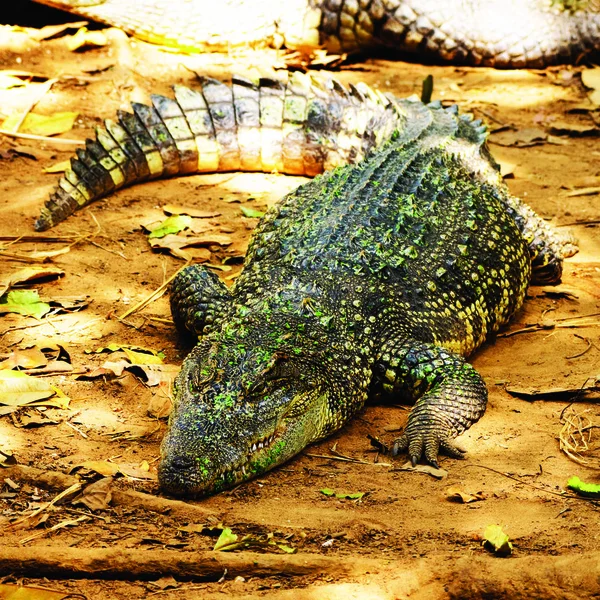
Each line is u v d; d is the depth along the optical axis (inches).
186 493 205.9
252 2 523.8
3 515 194.1
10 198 367.2
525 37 555.5
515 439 239.3
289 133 410.3
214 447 211.8
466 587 174.7
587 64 563.2
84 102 457.4
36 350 261.9
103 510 198.7
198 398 221.0
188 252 335.0
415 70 556.7
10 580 173.3
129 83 475.8
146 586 173.8
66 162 399.2
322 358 242.1
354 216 291.7
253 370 226.1
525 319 312.7
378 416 256.2
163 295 308.7
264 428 219.3
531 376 271.9
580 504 208.5
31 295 294.5
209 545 187.0
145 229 351.6
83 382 252.1
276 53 537.0
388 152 343.3
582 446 235.0
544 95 527.5
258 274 277.1
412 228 291.7
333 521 198.5
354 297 262.1
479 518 202.1
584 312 315.6
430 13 549.0
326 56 546.6
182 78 501.0
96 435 227.9
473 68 564.4
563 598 172.9
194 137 403.2
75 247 334.6
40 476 204.8
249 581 176.6
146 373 254.1
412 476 221.3
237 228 360.2
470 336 282.5
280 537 191.5
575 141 471.2
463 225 302.7
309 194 324.2
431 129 373.4
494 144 460.1
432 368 253.9
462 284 286.5
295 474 223.5
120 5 501.7
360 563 179.5
